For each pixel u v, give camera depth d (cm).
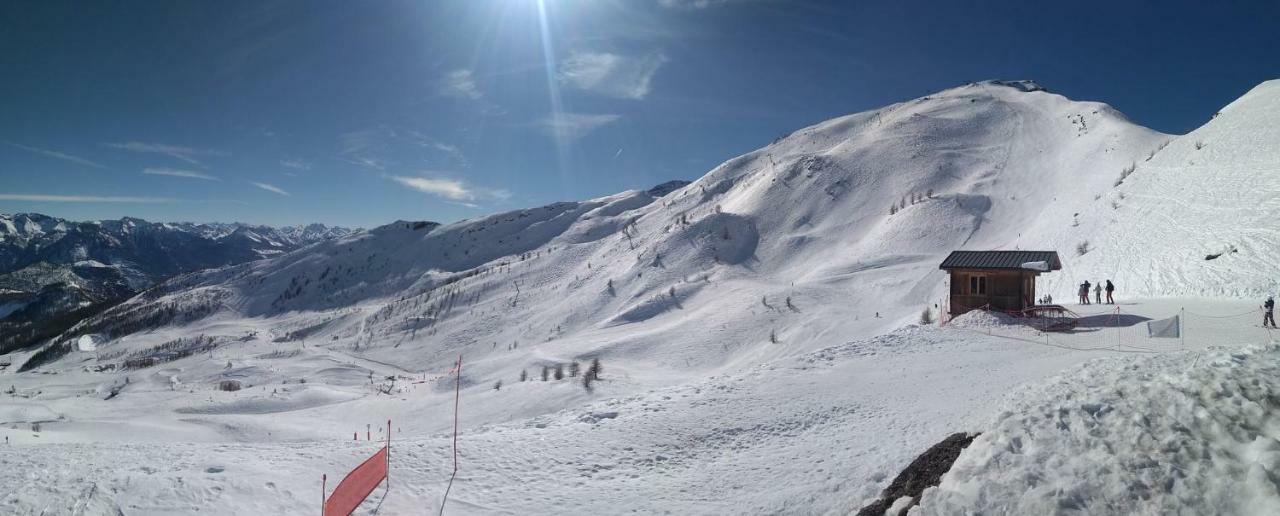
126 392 11194
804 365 2678
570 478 1617
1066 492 827
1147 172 8956
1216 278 4400
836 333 7031
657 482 1574
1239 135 8012
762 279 14075
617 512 1399
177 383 12075
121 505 1252
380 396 8806
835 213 17738
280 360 15100
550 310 16375
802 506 1345
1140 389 1056
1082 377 1470
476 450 1803
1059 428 1005
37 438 4244
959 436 1356
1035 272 3747
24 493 1271
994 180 16200
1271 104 8538
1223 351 1311
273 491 1416
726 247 17075
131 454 1684
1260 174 6397
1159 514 754
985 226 12912
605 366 8525
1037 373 2138
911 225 13738
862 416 1923
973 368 2378
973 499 893
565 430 2008
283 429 6112
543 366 9212
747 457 1703
